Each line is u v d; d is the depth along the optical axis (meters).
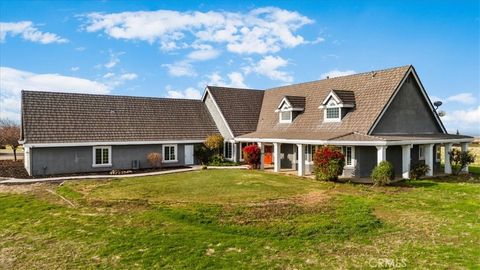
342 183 23.47
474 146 54.75
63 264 10.41
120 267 10.12
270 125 35.44
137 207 16.73
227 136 36.19
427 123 30.02
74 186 22.72
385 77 28.16
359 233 12.94
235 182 23.58
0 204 17.73
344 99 28.17
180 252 11.09
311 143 26.05
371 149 25.88
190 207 16.55
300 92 35.62
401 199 18.39
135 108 35.03
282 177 26.12
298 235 12.74
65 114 30.78
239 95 39.91
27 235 13.05
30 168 27.48
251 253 11.02
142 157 32.38
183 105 38.34
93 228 13.62
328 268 9.92
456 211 15.91
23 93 30.39
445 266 9.89
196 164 35.31
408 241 12.05
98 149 30.39
